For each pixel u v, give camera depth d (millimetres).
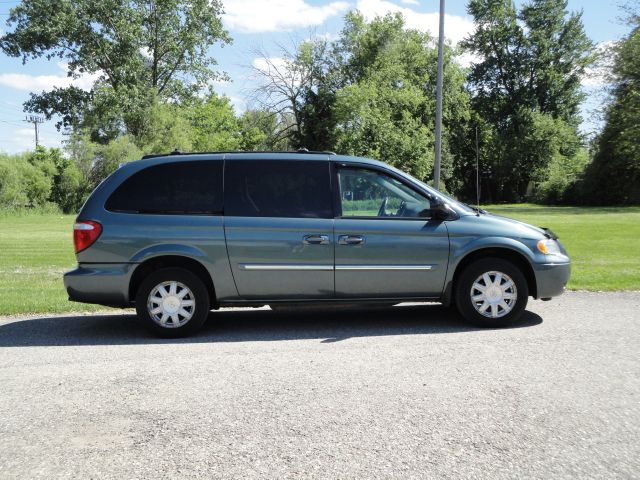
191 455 3250
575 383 4336
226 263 6180
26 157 45656
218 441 3426
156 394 4266
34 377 4742
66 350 5684
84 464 3164
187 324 6172
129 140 45719
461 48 61875
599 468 3014
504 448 3260
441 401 4004
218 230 6172
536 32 63312
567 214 33500
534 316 6824
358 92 49531
